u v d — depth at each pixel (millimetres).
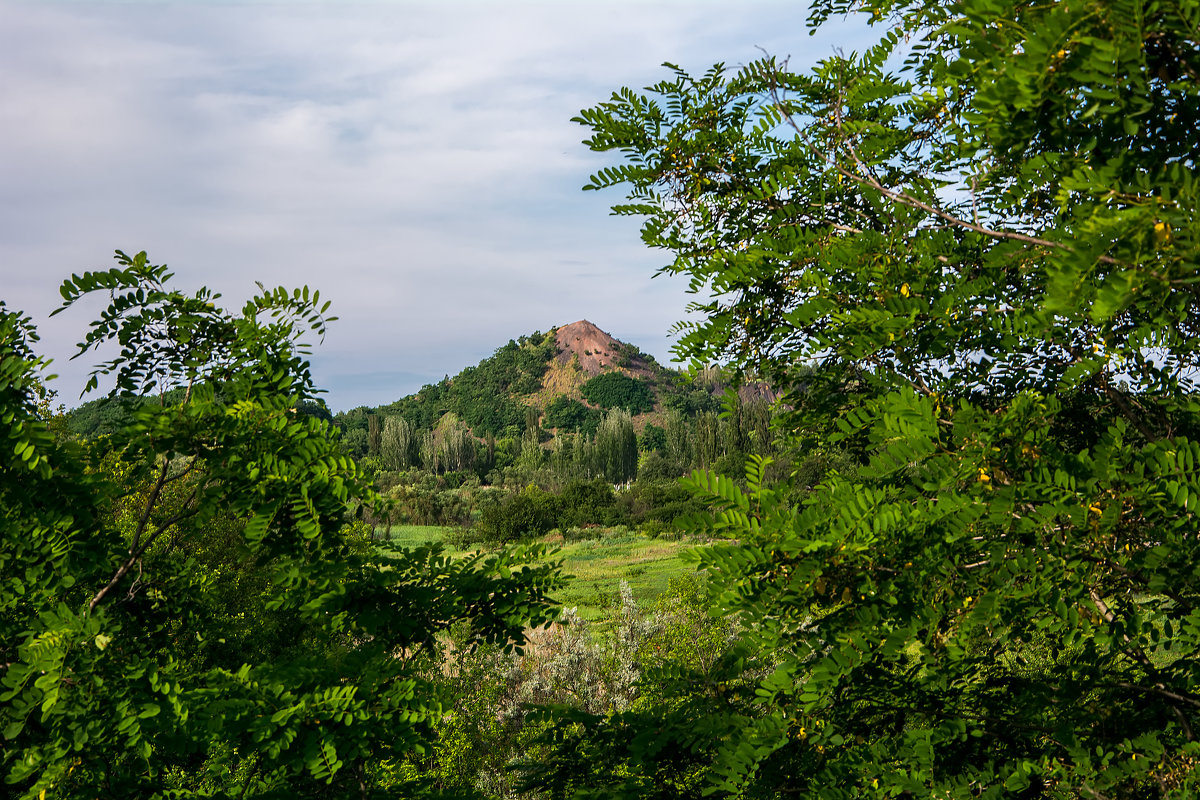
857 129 3420
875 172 3736
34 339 3990
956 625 2480
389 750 3432
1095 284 1720
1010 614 2332
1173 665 2619
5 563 3752
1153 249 1514
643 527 52562
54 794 3152
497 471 117375
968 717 2883
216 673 3701
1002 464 2295
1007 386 3289
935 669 2717
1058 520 2230
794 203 3898
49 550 3643
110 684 3205
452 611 3934
